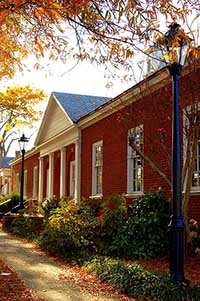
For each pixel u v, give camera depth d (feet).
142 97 36.09
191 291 20.88
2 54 26.03
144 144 40.86
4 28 19.99
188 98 31.50
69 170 74.49
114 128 52.19
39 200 88.94
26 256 37.99
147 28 16.58
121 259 31.91
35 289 24.32
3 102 70.79
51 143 82.69
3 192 148.46
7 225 66.54
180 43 18.67
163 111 35.83
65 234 37.42
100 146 57.77
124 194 46.55
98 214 42.86
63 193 72.74
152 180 41.63
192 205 35.12
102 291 23.81
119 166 50.19
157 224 32.71
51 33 24.12
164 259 31.17
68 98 76.64
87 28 16.99
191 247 29.94
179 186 22.93
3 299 21.65
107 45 18.56
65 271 30.35
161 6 15.56
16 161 119.24
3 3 13.55
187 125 31.83
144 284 22.47
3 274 28.86
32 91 73.15
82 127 65.10
